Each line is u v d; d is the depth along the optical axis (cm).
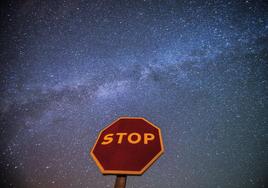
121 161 176
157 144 192
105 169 170
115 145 194
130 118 230
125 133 208
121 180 164
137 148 189
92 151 190
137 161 175
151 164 173
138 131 210
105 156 183
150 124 218
